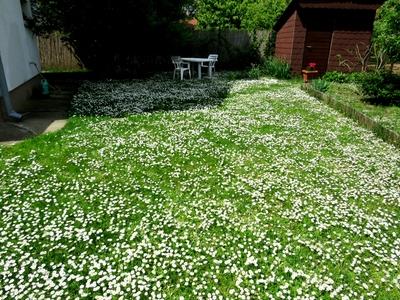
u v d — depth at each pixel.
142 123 7.70
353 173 5.39
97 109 8.98
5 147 6.02
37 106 9.25
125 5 13.55
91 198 4.39
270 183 4.95
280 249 3.55
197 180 4.99
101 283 3.01
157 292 2.96
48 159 5.56
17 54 9.21
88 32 13.58
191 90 12.22
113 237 3.67
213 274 3.16
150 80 14.84
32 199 4.32
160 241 3.62
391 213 4.29
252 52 20.11
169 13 18.81
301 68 16.11
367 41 15.54
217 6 27.77
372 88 10.01
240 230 3.86
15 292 2.89
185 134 6.95
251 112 8.96
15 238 3.62
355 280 3.14
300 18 15.34
